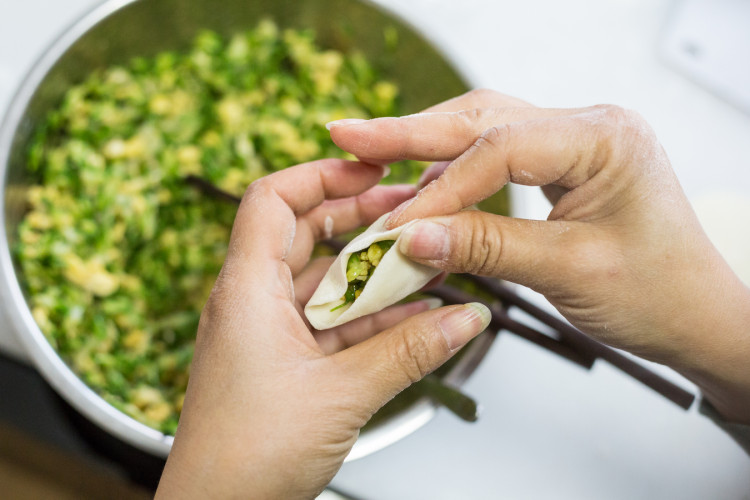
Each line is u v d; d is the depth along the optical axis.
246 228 0.33
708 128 0.48
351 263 0.34
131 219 0.43
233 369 0.30
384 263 0.33
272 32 0.47
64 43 0.40
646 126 0.31
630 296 0.32
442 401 0.36
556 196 0.37
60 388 0.34
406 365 0.31
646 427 0.42
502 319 0.37
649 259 0.31
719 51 0.48
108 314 0.42
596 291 0.32
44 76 0.40
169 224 0.45
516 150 0.31
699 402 0.40
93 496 0.43
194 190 0.44
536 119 0.31
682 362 0.34
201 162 0.45
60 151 0.44
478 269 0.32
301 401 0.30
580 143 0.31
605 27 0.50
